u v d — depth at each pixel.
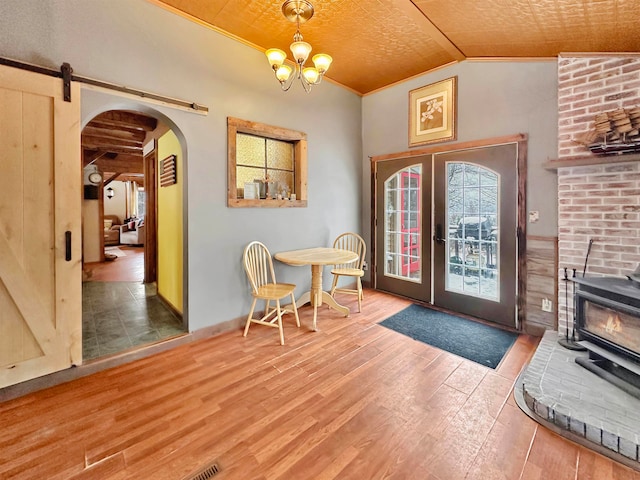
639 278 2.08
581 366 2.19
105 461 1.50
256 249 3.27
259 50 3.27
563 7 1.98
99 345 2.63
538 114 2.92
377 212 4.48
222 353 2.61
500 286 3.22
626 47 2.30
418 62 3.56
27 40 2.01
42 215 2.06
